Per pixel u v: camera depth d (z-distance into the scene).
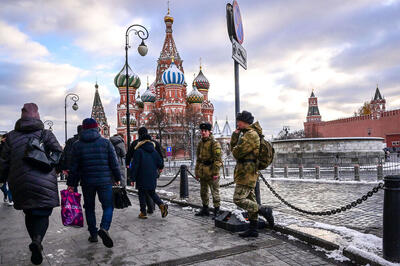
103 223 4.60
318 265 3.86
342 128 76.25
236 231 5.38
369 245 4.14
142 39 17.61
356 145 23.17
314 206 8.16
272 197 9.92
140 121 71.12
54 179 4.19
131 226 6.00
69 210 4.94
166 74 66.19
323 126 83.12
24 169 3.98
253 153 5.00
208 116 77.25
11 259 4.31
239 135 5.31
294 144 24.28
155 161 6.58
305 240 4.76
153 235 5.31
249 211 5.00
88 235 5.43
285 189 11.96
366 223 5.98
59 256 4.35
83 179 4.85
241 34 6.71
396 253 3.57
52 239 5.20
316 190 11.41
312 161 23.52
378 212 7.00
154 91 84.69
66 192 4.95
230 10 6.24
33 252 3.74
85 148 4.80
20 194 3.96
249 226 5.11
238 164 5.08
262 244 4.66
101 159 4.81
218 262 3.97
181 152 59.94
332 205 8.20
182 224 6.07
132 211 7.61
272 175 17.39
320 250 4.40
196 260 4.05
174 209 7.79
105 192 4.79
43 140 4.23
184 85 74.31
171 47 77.25
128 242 4.93
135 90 75.56
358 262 3.83
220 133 88.56
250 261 4.00
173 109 64.50
